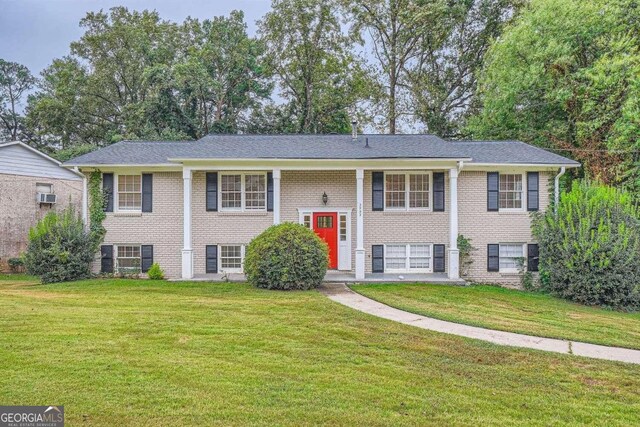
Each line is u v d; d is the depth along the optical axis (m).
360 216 15.05
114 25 32.47
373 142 17.06
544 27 21.23
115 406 4.78
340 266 16.25
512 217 15.78
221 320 8.84
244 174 16.22
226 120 32.12
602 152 19.11
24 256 14.38
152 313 9.36
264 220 16.14
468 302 11.67
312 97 31.62
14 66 46.84
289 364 6.30
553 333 8.66
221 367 6.08
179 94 29.31
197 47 34.19
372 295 12.03
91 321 8.52
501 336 8.27
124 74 32.94
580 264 12.93
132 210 15.88
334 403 5.00
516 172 15.80
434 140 17.38
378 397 5.20
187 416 4.58
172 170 15.78
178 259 15.88
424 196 16.25
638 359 7.12
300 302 10.84
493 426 4.56
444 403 5.09
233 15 32.41
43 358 6.25
